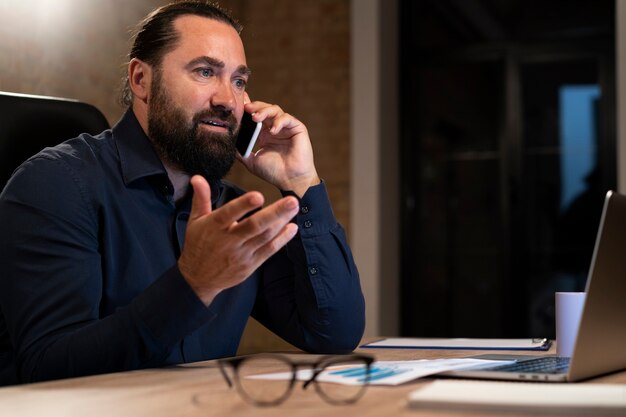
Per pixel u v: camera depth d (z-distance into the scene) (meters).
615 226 1.10
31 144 1.77
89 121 1.88
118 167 1.62
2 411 0.86
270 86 5.35
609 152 5.12
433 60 5.43
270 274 1.83
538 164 5.30
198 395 0.97
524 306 5.26
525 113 5.32
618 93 4.27
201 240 1.15
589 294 1.05
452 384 0.91
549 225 5.27
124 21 3.90
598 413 0.78
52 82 3.46
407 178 5.42
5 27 3.21
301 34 5.31
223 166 1.70
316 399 0.92
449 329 5.43
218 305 1.70
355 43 4.95
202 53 1.66
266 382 1.08
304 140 1.81
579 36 5.16
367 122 4.91
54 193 1.48
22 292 1.39
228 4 5.28
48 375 1.29
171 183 1.64
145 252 1.60
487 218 5.39
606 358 1.15
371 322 4.84
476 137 5.42
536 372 1.10
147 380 1.11
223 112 1.67
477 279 5.40
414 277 5.46
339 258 1.73
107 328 1.26
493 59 5.34
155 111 1.66
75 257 1.46
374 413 0.82
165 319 1.23
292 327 1.77
